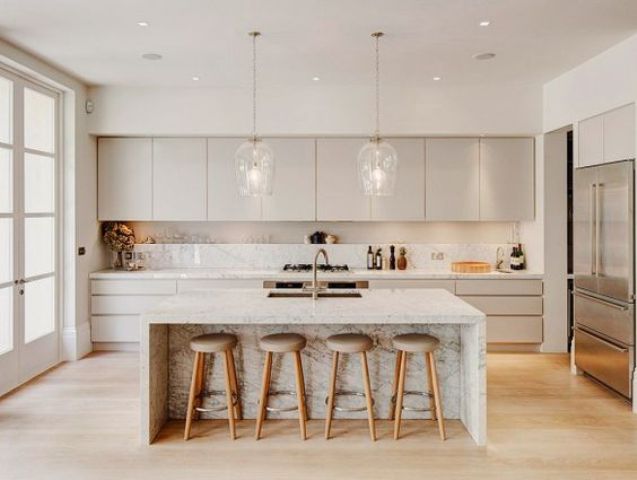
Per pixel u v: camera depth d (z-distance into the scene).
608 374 4.22
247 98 5.57
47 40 4.07
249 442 3.34
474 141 5.77
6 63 4.25
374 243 6.23
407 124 5.58
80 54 4.42
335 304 3.60
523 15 3.58
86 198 5.53
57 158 5.16
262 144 3.89
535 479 2.87
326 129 5.58
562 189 5.55
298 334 3.54
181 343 3.75
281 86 5.50
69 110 5.22
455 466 3.02
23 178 4.57
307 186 5.78
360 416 3.73
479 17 3.62
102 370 4.94
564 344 5.59
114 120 5.55
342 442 3.34
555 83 5.24
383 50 4.33
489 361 5.27
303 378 3.62
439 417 3.38
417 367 3.75
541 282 5.55
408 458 3.12
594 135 4.50
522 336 5.55
